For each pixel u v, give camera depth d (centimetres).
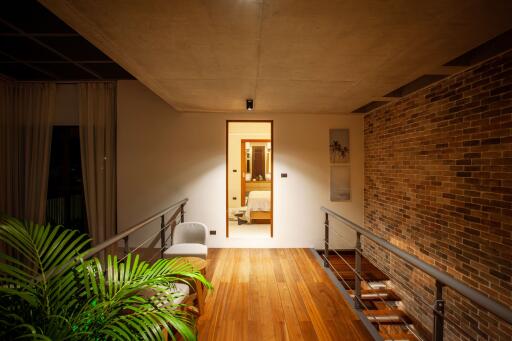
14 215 479
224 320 275
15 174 482
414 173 364
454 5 170
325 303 308
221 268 411
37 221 483
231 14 182
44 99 492
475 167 265
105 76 478
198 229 379
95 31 205
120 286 148
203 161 512
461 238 282
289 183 518
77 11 179
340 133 519
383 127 448
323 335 252
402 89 384
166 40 219
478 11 176
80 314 130
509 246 230
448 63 272
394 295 412
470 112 271
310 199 519
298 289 342
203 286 297
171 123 511
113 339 117
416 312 360
